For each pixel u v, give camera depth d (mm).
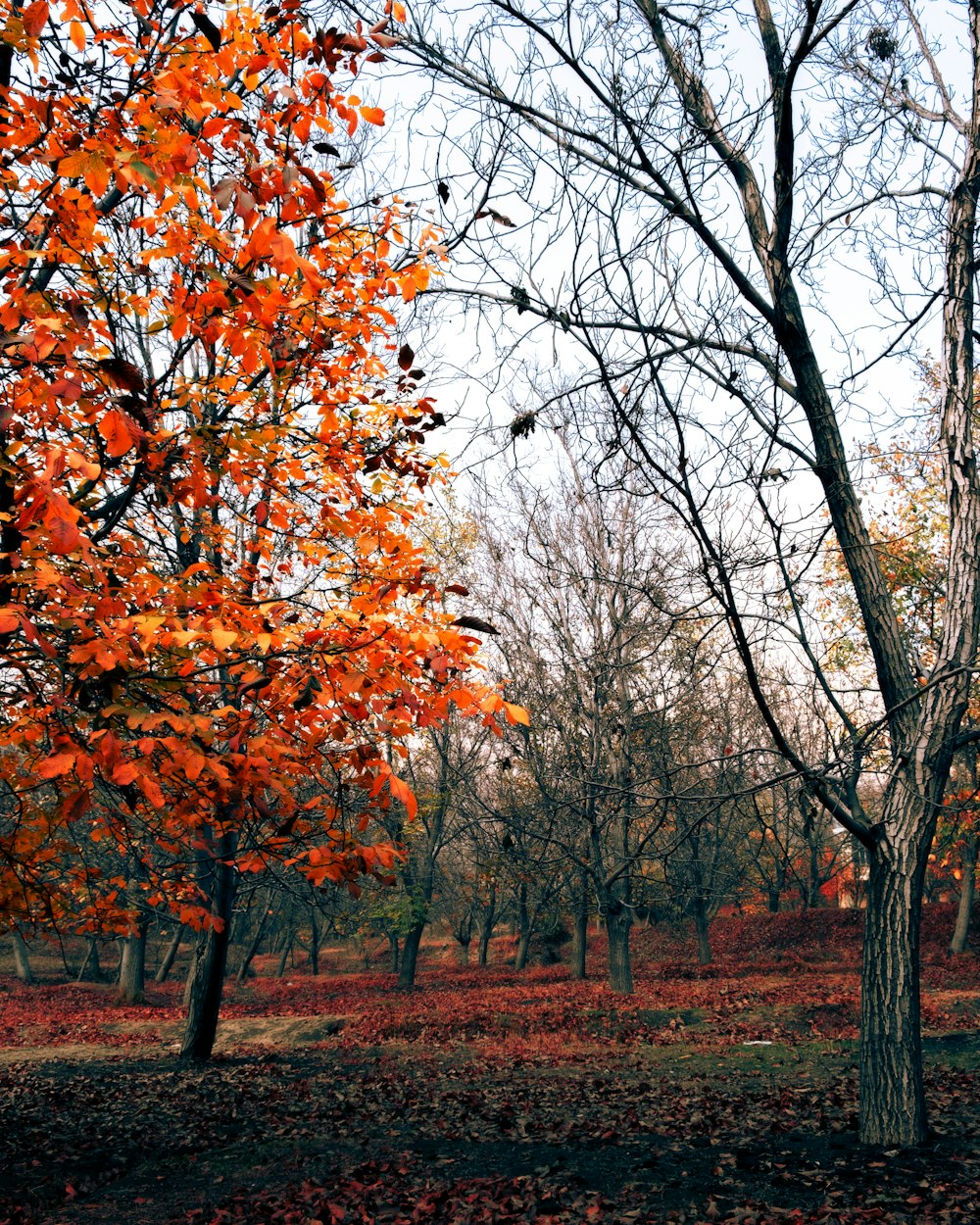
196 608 3695
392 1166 7301
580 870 15789
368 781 3176
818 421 6566
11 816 4191
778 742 5809
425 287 4332
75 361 3100
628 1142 7902
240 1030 18375
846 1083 10164
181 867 5562
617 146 5219
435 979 32062
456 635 3061
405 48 4992
